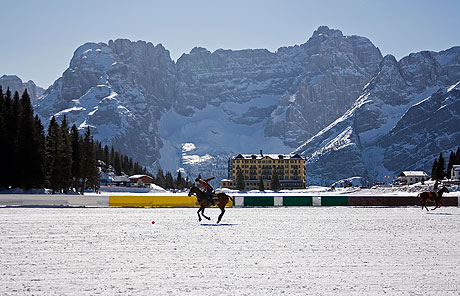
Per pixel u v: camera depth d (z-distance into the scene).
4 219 51.91
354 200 91.69
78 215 59.47
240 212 69.94
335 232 39.56
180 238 34.72
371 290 18.91
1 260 25.02
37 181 122.75
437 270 22.88
